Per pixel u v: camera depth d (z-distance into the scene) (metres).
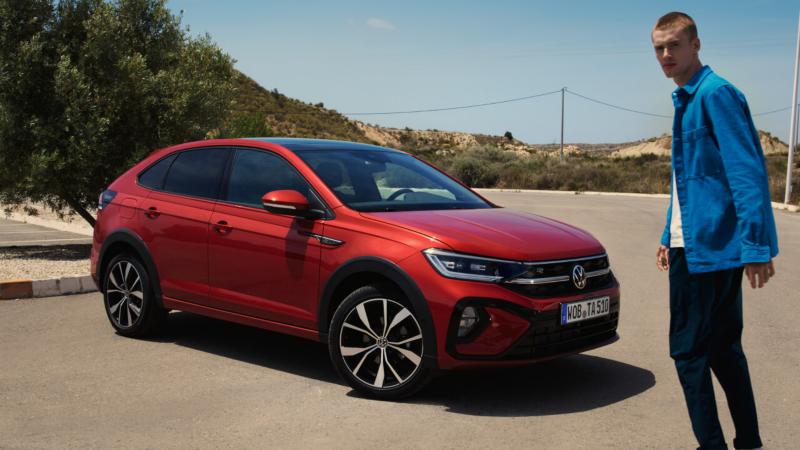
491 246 3.90
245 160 5.15
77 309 6.72
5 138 9.04
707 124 2.92
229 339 5.66
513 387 4.38
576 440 3.48
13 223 14.97
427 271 3.88
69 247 10.85
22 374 4.62
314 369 4.81
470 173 37.72
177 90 10.14
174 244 5.27
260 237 4.70
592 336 4.17
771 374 4.66
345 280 4.34
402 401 4.10
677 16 3.03
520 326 3.75
